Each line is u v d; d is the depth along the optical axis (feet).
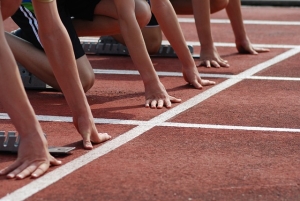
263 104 24.20
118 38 33.58
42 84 26.89
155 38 33.30
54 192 15.47
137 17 24.22
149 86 23.86
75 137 19.99
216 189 15.83
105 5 25.57
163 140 19.66
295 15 51.21
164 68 31.37
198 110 23.20
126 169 17.08
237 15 34.65
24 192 15.40
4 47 15.83
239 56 34.40
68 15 25.03
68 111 23.38
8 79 15.89
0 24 15.88
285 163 17.75
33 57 25.02
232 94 25.73
